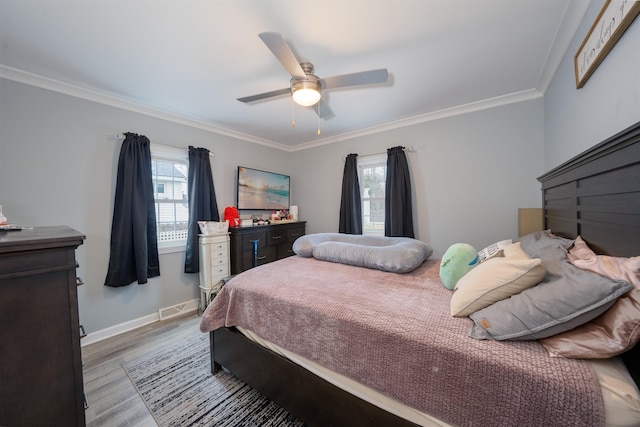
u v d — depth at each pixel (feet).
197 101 8.08
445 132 9.32
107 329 7.54
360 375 3.34
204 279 9.26
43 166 6.50
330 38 5.12
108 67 6.07
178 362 6.09
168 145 9.02
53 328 2.99
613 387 2.11
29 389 2.85
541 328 2.59
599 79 4.08
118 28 4.74
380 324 3.30
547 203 6.08
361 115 9.53
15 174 6.12
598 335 2.34
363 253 6.35
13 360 2.75
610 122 3.77
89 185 7.23
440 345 2.81
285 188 13.74
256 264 10.87
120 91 7.30
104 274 7.52
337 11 4.39
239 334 5.06
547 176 5.85
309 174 13.57
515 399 2.34
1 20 4.44
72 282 3.12
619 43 3.50
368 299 4.13
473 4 4.28
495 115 8.36
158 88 7.16
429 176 9.71
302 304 4.07
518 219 7.61
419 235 9.98
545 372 2.29
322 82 5.63
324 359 3.71
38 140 6.42
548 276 3.13
